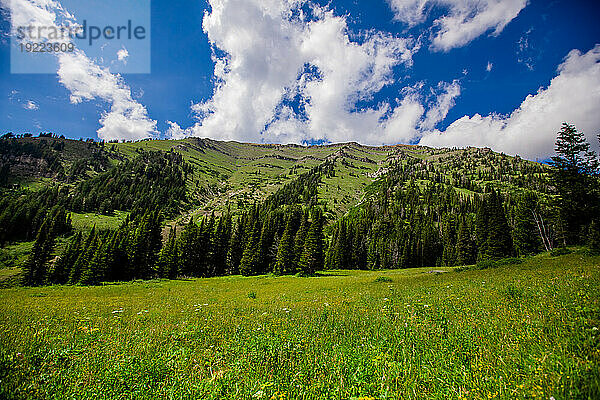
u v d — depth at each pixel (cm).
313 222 7969
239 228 9700
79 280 6312
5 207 13588
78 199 17088
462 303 1173
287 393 490
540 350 548
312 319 1170
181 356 733
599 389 382
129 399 500
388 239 12850
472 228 11550
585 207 4709
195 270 8094
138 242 7525
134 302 2295
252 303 1950
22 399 498
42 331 1098
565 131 4956
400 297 1664
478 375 490
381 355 634
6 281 7481
